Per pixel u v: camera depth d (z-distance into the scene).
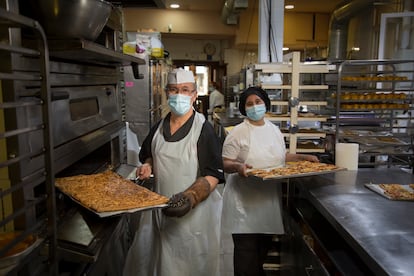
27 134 0.92
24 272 0.91
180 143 1.65
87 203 1.18
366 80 2.64
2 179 0.89
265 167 2.17
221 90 9.40
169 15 7.46
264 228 2.24
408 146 2.57
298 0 6.28
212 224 1.74
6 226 0.92
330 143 2.68
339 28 5.62
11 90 0.87
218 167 1.64
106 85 1.75
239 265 2.28
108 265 1.46
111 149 1.87
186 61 9.31
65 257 1.01
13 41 0.88
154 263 1.74
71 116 1.30
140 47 3.41
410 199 1.72
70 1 0.97
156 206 1.21
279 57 3.96
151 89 3.63
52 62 1.13
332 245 1.80
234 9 5.53
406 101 2.76
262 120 2.26
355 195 1.82
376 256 1.16
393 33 4.21
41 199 0.93
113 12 1.81
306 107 3.10
